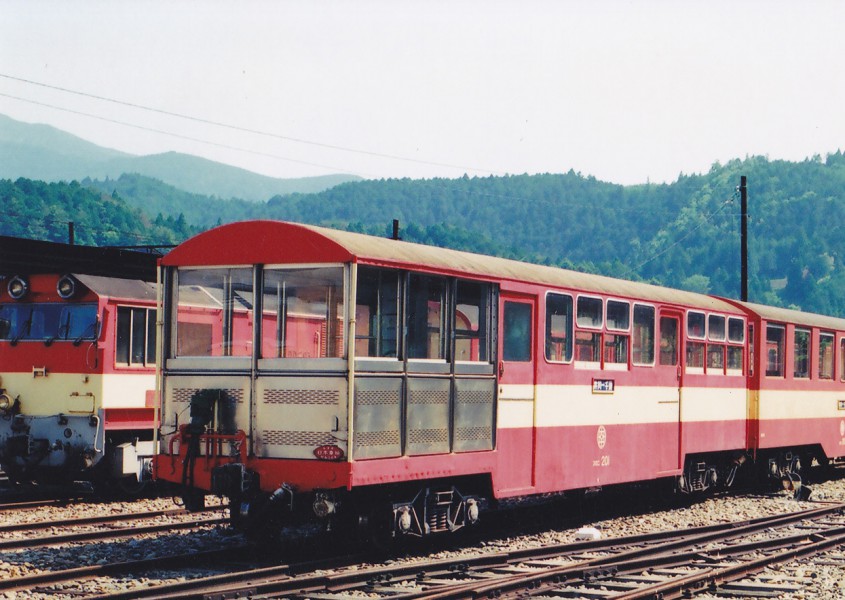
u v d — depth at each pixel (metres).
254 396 10.54
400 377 10.62
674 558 11.10
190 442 10.70
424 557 11.25
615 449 14.69
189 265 11.02
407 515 10.88
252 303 10.63
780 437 19.72
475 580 9.76
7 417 16.47
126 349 16.25
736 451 18.97
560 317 13.45
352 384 9.97
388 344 10.54
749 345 18.91
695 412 16.94
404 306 10.71
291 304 10.42
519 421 12.57
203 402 10.62
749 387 18.92
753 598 9.52
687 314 16.67
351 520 10.59
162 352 11.13
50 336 16.27
